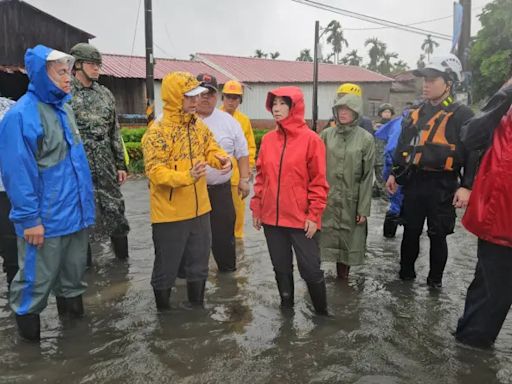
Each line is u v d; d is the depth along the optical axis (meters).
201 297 4.08
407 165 4.43
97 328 3.65
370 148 4.57
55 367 3.07
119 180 5.26
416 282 4.74
